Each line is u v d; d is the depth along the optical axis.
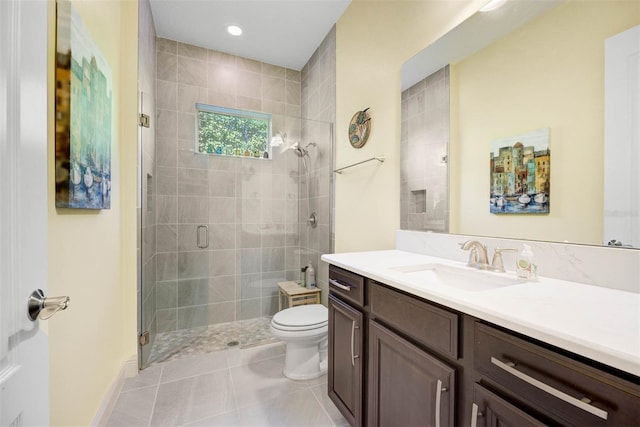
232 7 2.23
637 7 0.83
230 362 2.04
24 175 0.52
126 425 1.40
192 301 2.66
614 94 0.87
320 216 2.63
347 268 1.29
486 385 0.70
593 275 0.91
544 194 1.05
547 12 1.04
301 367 1.83
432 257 1.48
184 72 2.67
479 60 1.29
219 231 2.76
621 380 0.47
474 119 1.31
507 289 0.87
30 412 0.52
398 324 1.00
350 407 1.28
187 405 1.55
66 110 0.99
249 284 2.79
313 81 2.88
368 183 2.04
